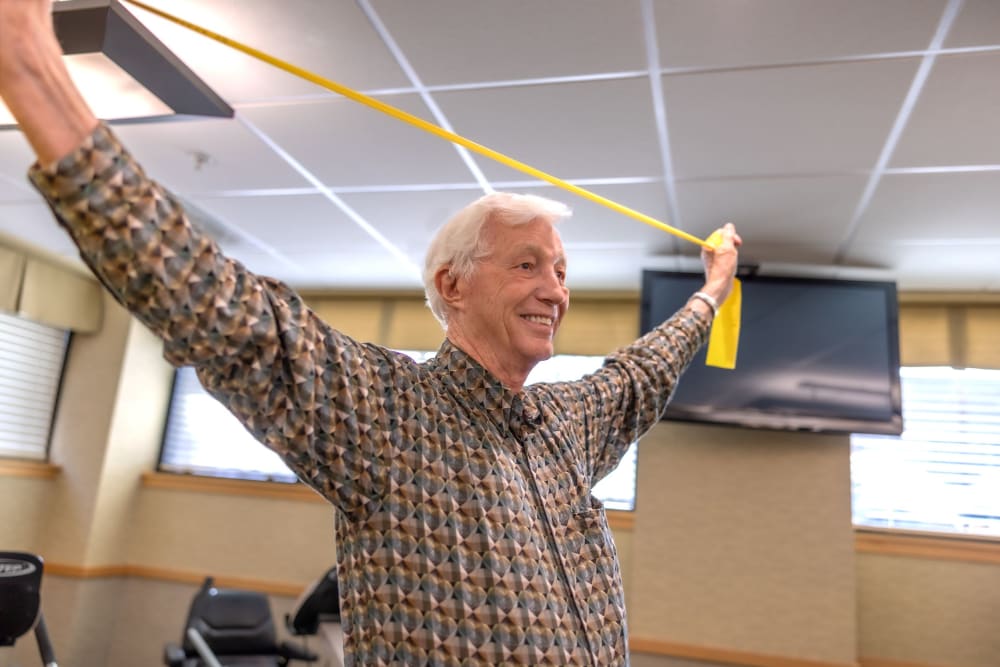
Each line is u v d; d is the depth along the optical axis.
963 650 3.71
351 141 2.83
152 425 5.07
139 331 4.99
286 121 2.70
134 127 2.82
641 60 2.20
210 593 4.12
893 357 3.63
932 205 2.99
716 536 3.91
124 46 2.13
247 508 4.77
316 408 0.79
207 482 4.84
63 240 4.20
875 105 2.35
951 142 2.53
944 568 3.81
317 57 2.27
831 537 3.79
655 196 3.09
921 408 4.05
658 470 4.05
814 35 2.04
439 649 0.81
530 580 0.87
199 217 3.71
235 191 3.37
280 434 0.77
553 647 0.85
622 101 2.42
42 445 4.77
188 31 2.17
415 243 3.89
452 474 0.88
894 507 3.97
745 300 3.78
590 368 4.50
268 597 4.57
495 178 3.07
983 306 4.05
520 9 2.00
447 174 3.06
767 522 3.87
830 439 3.89
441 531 0.85
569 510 0.99
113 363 4.86
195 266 0.67
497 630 0.83
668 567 3.93
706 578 3.88
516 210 1.03
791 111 2.42
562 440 1.06
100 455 4.71
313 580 4.55
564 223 3.46
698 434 4.05
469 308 1.02
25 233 4.13
